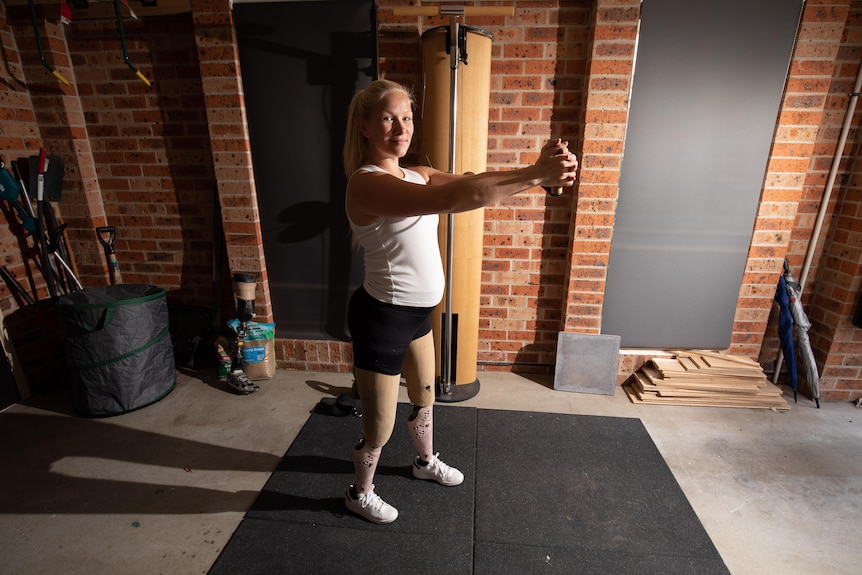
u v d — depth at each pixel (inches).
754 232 99.1
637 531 68.1
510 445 87.5
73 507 72.5
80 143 108.2
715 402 100.5
